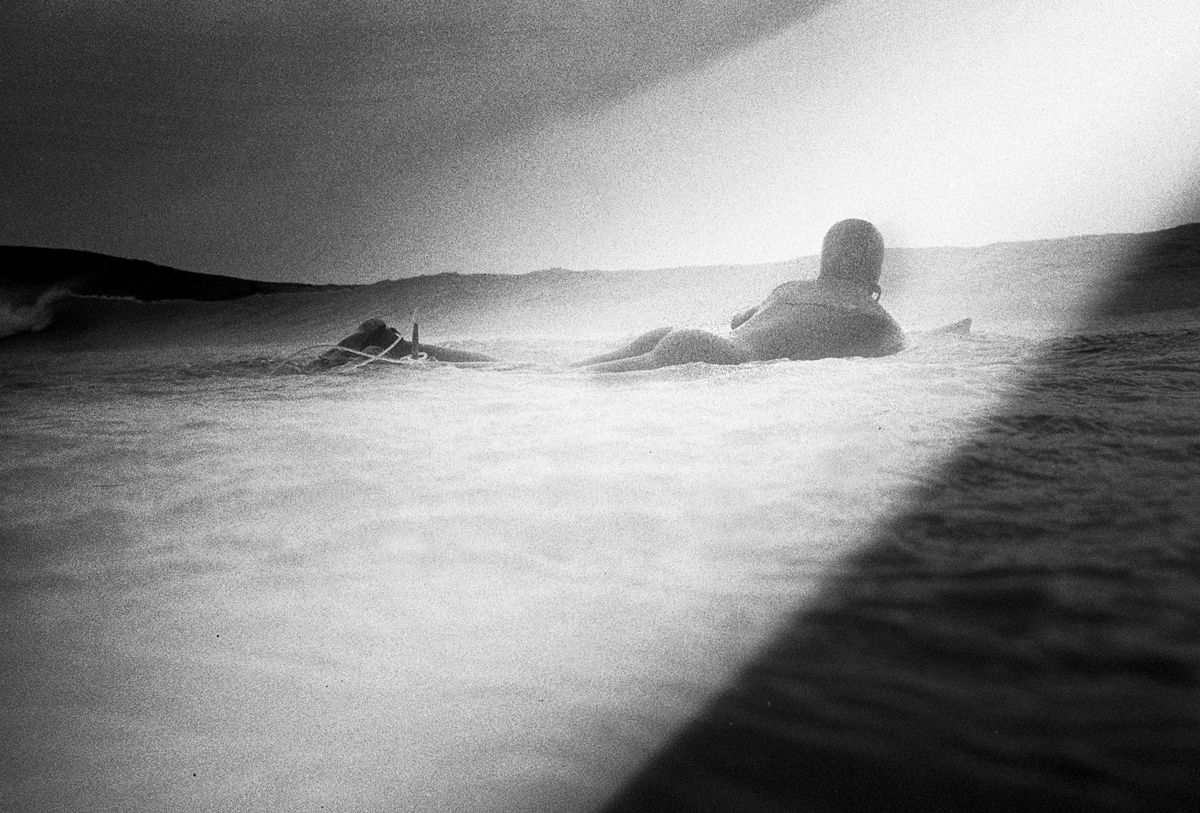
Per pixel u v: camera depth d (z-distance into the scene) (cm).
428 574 280
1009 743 164
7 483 404
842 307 1045
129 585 275
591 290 3972
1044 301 2741
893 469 400
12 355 3222
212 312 4319
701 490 369
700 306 3500
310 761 170
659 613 241
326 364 1090
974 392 642
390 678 205
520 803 152
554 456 443
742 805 147
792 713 179
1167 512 318
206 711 191
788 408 579
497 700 192
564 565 285
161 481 402
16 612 254
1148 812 141
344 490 381
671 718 180
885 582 256
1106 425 500
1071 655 202
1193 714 172
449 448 467
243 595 264
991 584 251
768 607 241
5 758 174
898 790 150
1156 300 2545
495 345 1711
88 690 203
